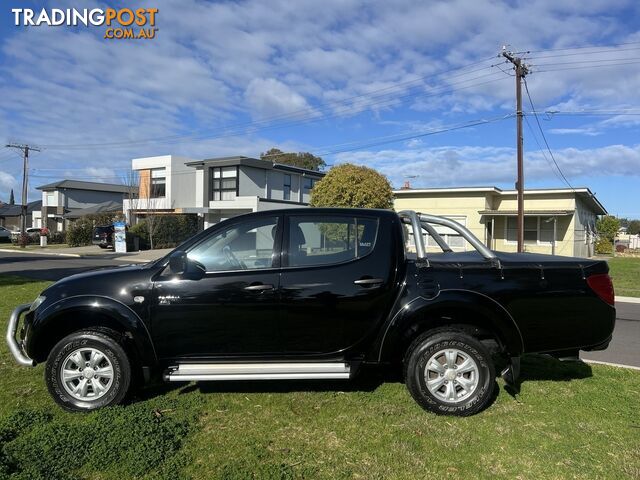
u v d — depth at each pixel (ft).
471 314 14.57
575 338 14.67
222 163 109.81
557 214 88.79
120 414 13.60
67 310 14.32
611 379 17.28
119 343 14.38
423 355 14.12
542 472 10.95
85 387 14.33
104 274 14.83
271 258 14.79
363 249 14.87
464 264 14.90
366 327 14.56
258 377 14.29
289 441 12.35
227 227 15.03
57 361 14.20
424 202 94.32
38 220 205.46
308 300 14.37
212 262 14.76
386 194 68.69
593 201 105.81
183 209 113.39
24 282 44.27
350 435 12.70
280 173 119.03
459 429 13.11
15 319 15.97
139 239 110.22
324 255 14.87
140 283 14.47
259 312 14.37
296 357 14.65
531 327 14.49
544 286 14.56
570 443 12.32
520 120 75.56
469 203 91.15
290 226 15.05
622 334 27.04
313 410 14.30
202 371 14.39
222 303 14.32
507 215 92.73
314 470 10.94
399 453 11.75
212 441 12.32
